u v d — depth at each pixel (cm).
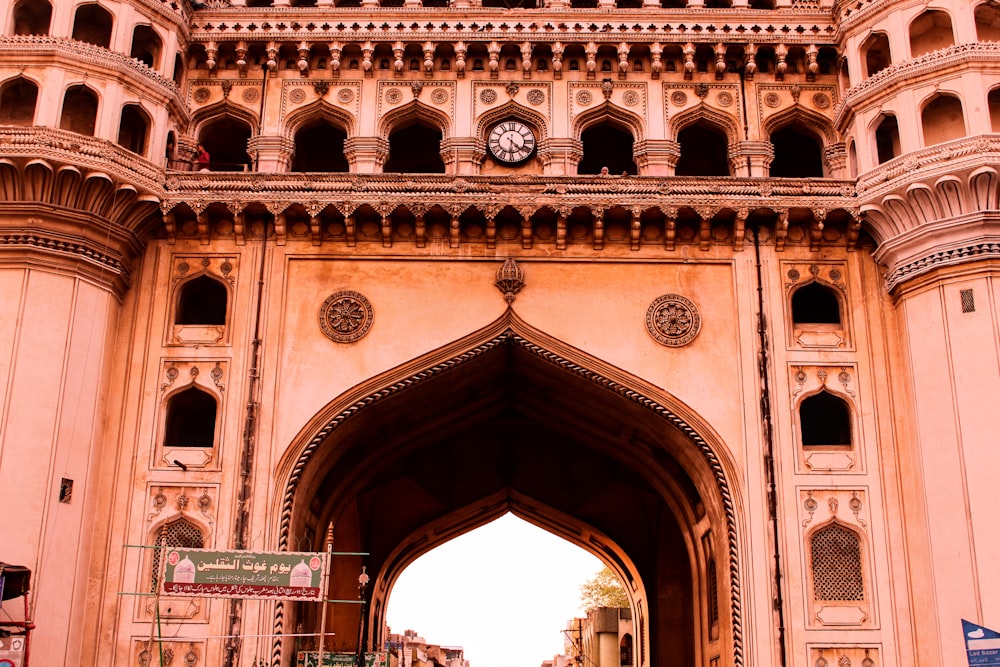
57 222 1472
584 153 1853
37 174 1451
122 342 1553
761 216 1599
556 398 1719
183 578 1248
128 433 1512
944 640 1362
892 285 1534
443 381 1612
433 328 1567
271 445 1509
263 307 1570
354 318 1570
